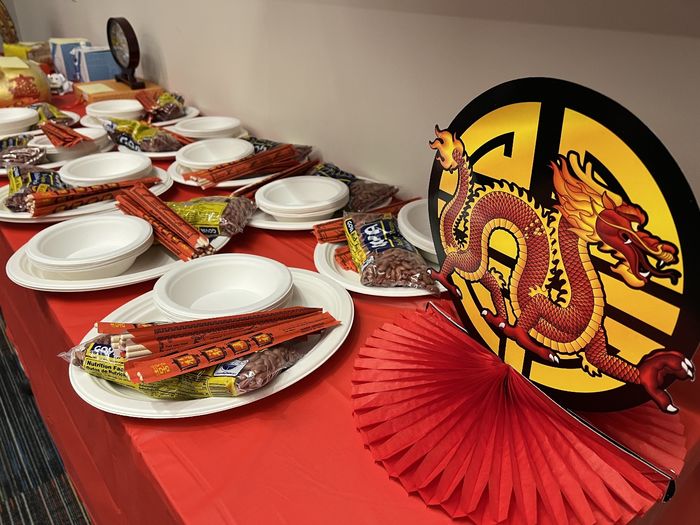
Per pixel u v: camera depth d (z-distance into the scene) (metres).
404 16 1.08
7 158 1.43
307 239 1.09
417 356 0.68
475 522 0.50
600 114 0.49
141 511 0.67
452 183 0.67
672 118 0.75
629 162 0.48
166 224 1.04
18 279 0.90
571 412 0.59
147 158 1.40
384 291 0.86
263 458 0.59
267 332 0.70
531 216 0.58
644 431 0.59
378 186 1.19
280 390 0.66
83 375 0.69
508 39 0.91
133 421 0.64
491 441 0.56
